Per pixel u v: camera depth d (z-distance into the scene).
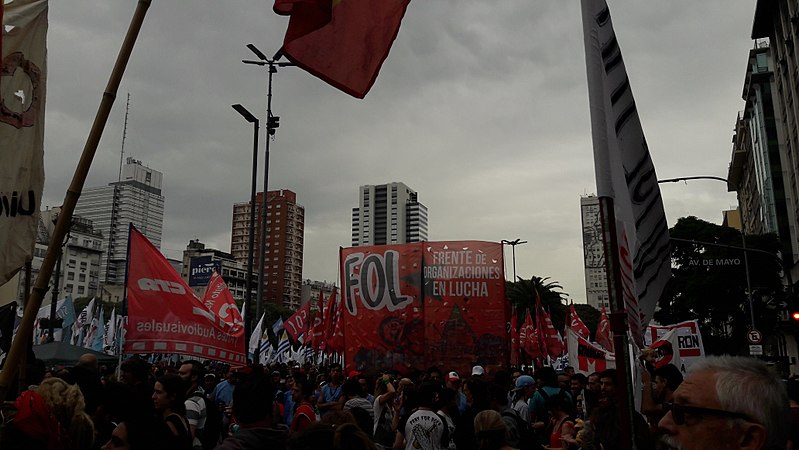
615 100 4.39
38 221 4.59
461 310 13.77
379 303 14.09
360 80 5.16
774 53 60.50
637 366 4.34
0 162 4.35
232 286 151.75
